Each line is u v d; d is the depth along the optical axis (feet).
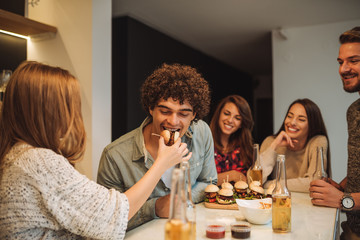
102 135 7.79
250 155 7.57
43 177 2.75
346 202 4.57
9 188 2.75
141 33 13.32
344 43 5.24
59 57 7.91
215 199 4.78
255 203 4.03
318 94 14.03
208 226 3.47
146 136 4.54
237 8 12.17
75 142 3.19
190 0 11.38
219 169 7.64
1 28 7.32
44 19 8.09
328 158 6.98
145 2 11.51
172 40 15.71
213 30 14.82
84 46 7.59
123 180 4.43
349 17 13.15
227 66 22.54
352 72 5.16
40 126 2.95
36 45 8.18
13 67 7.83
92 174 7.50
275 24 14.07
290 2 11.62
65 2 7.83
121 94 12.44
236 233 3.33
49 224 2.83
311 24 14.06
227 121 7.48
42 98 2.93
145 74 13.47
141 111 13.14
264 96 27.86
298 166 7.28
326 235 3.43
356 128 5.24
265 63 22.36
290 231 3.56
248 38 16.19
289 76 14.55
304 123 7.07
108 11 8.05
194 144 5.00
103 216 2.86
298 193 5.78
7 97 3.00
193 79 4.02
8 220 2.76
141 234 3.49
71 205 2.82
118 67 12.59
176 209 2.36
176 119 3.92
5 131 3.01
